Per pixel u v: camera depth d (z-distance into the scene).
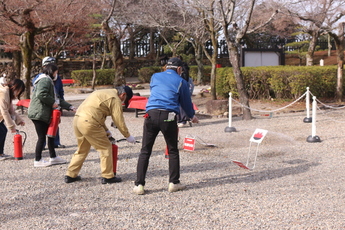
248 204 4.39
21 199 4.72
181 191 4.92
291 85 15.14
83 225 3.86
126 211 4.23
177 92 4.79
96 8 15.87
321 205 4.33
